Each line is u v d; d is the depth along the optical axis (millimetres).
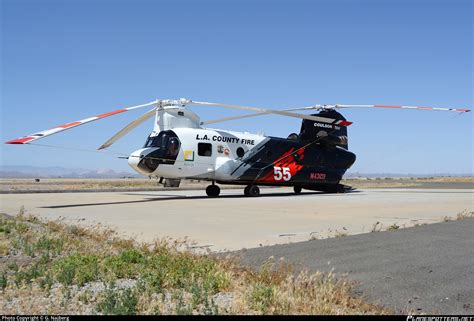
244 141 25266
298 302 4820
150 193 31047
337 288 5398
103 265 6512
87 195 27656
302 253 7730
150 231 10633
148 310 4664
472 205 18594
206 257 7074
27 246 8000
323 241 8961
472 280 5918
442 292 5387
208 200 22125
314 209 16734
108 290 5258
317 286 5371
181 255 7074
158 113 23188
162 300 5008
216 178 24266
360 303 4938
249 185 25891
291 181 27047
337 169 29375
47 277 5742
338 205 18625
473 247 8266
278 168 26297
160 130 23125
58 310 4699
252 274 6102
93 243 8734
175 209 16859
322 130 28250
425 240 9031
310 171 27844
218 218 13602
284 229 11000
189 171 23234
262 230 10828
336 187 29781
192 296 5109
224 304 4895
